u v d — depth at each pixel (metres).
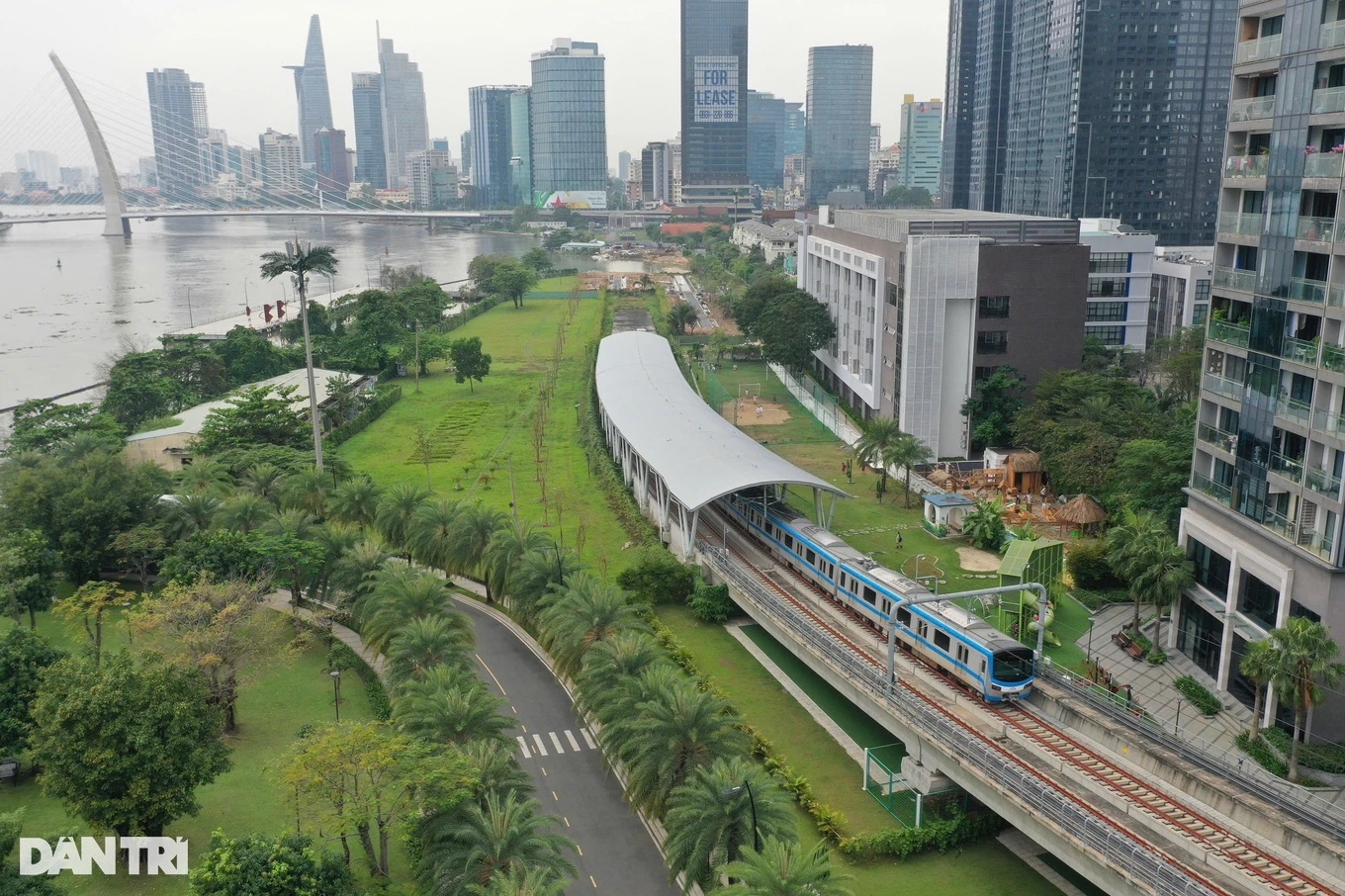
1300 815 52.28
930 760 60.75
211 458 114.19
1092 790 55.72
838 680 71.00
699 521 108.31
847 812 61.19
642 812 61.88
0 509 92.94
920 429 130.12
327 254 119.94
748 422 155.25
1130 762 58.81
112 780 54.53
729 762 55.19
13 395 183.25
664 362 159.00
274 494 104.25
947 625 69.38
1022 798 52.56
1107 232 162.62
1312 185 64.19
